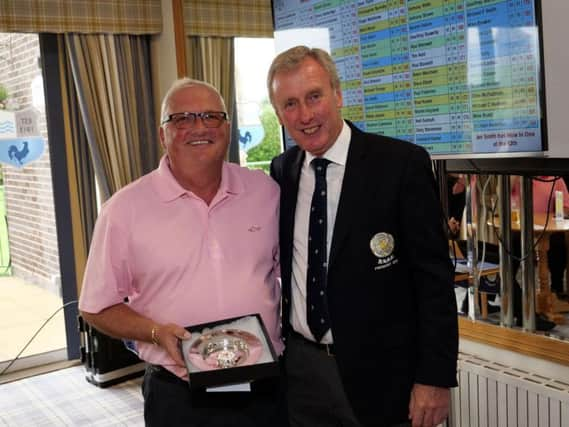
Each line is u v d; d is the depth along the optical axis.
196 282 1.62
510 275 2.16
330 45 2.45
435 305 1.51
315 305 1.63
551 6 1.79
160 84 3.80
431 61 2.09
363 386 1.57
